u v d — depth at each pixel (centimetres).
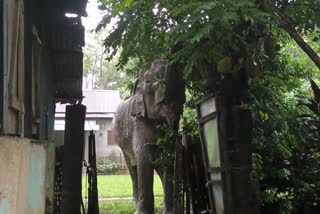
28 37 455
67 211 684
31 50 461
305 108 718
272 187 682
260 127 673
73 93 930
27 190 267
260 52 679
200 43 422
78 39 734
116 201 1191
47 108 704
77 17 700
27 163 262
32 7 504
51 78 777
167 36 502
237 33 460
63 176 699
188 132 744
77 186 697
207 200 682
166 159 739
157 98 744
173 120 738
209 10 371
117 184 1816
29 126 443
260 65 554
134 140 838
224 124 511
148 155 806
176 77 719
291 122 695
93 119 2716
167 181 764
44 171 340
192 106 832
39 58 559
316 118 614
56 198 723
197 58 425
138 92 840
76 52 771
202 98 593
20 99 346
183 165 662
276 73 716
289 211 646
